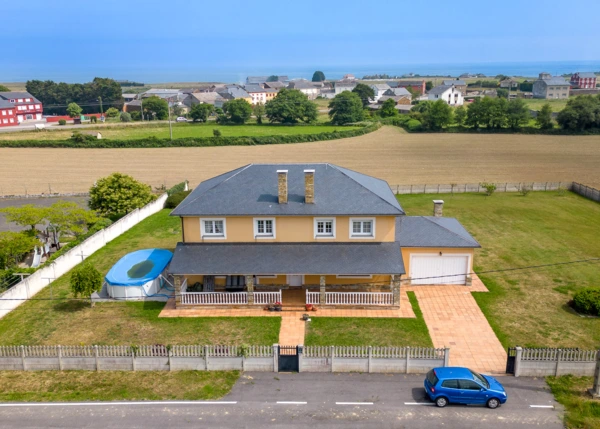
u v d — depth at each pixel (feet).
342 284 131.54
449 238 135.85
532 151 379.35
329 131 481.87
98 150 386.73
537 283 137.90
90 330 114.52
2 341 109.40
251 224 126.62
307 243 127.34
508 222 193.67
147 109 575.38
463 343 108.17
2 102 510.58
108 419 83.92
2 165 333.21
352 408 86.63
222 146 405.39
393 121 558.56
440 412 85.46
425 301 127.95
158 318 120.16
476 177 293.43
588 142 414.41
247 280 123.03
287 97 556.51
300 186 133.18
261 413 85.30
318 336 111.45
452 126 501.15
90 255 158.61
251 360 98.27
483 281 139.33
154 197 214.07
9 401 88.69
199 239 128.26
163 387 93.15
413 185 263.29
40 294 132.26
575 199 229.66
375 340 109.60
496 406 86.38
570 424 82.17
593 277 141.28
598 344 107.14
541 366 96.02
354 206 125.70
